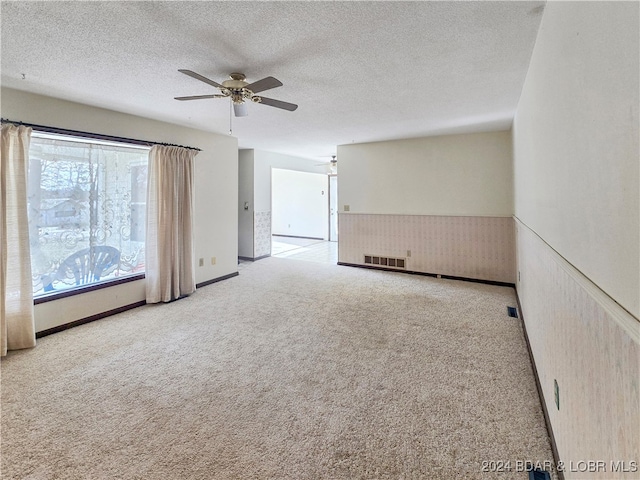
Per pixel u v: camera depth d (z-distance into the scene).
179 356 2.64
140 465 1.54
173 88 2.82
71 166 3.26
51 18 1.76
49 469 1.51
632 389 0.73
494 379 2.24
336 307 3.82
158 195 3.91
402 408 1.95
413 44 2.09
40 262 3.06
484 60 2.33
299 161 8.02
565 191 1.37
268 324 3.32
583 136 1.11
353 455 1.60
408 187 5.46
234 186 5.29
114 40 2.01
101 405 2.00
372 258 5.91
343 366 2.46
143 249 3.96
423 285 4.79
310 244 9.05
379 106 3.45
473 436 1.71
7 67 2.38
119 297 3.67
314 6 1.67
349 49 2.14
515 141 3.77
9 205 2.72
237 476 1.48
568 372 1.34
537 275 2.18
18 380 2.28
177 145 4.21
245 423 1.84
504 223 4.72
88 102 3.20
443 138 5.10
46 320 3.05
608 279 0.89
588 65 1.05
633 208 0.73
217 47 2.11
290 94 3.05
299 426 1.81
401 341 2.88
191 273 4.33
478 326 3.19
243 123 4.18
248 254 6.79
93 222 3.45
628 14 0.75
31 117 2.90
